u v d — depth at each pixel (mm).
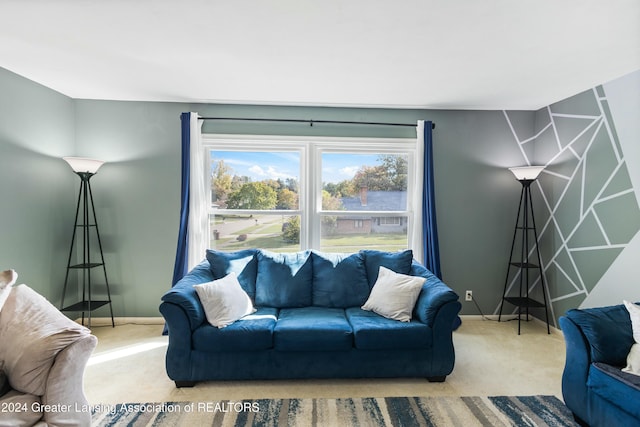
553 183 3355
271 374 2334
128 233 3428
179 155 3439
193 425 1913
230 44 2174
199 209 3391
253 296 2936
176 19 1875
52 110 3076
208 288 2467
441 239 3619
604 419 1738
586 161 2979
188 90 3070
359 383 2377
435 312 2385
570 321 1975
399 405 2107
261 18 1859
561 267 3256
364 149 3615
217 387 2322
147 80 2826
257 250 3152
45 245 3033
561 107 3264
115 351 2850
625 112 2631
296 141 3514
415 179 3625
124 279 3447
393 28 1958
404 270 2982
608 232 2768
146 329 3311
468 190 3611
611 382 1688
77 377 1578
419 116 3584
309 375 2352
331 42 2141
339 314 2707
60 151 3176
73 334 1581
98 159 3363
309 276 3014
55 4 1727
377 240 3678
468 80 2771
